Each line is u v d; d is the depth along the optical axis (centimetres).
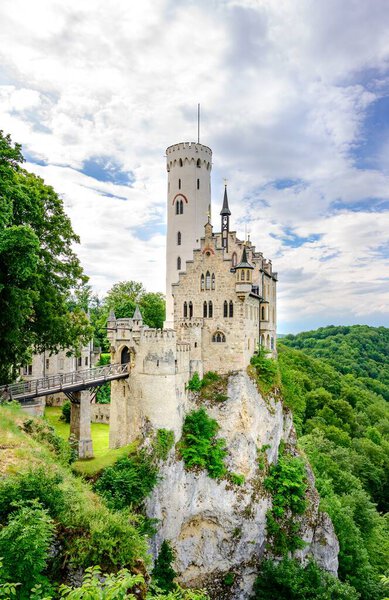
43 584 1459
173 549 4219
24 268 2972
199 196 6631
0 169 3098
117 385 4716
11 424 2706
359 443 8938
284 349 13825
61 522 1869
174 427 4459
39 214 3647
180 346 4694
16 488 1847
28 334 3909
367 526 6153
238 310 5141
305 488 5200
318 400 10538
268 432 5391
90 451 4053
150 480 3894
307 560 4978
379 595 5056
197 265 5325
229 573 4447
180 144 6544
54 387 3775
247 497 4606
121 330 4778
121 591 1174
